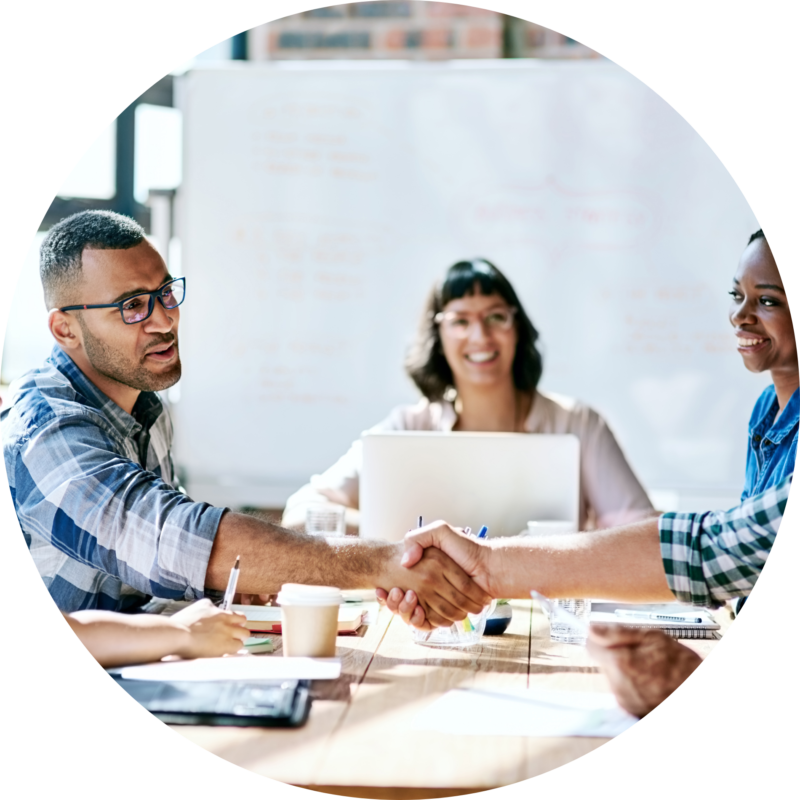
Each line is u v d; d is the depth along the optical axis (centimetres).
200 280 343
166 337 179
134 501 153
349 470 265
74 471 155
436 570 146
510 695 113
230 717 102
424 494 174
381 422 323
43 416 161
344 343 342
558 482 173
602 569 145
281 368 343
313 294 342
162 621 125
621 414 336
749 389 330
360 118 338
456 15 344
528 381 297
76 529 154
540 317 337
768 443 185
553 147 333
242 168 340
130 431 179
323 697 111
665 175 330
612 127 331
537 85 333
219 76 339
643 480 336
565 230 334
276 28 348
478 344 294
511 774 91
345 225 340
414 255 339
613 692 113
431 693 113
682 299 331
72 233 172
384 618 158
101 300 173
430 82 336
